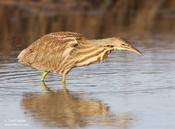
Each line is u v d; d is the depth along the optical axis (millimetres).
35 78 28156
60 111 22891
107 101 24172
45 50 27938
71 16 46656
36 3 47812
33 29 41375
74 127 21062
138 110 22906
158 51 34656
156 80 27453
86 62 27656
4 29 41312
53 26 42438
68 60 27500
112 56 33500
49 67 27734
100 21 45562
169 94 25062
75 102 24062
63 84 26984
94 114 22547
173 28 43625
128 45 27031
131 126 21062
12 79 27734
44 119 21969
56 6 48000
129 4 49406
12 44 36469
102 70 29688
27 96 24922
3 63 31203
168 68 29953
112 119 21906
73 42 27578
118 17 47375
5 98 24594
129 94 25125
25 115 22422
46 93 25438
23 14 46094
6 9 46781
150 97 24656
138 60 32125
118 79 27703
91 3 48844
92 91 25641
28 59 28297
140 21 46312
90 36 39156
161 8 49969
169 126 20984
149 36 40062
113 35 39875
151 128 20828
